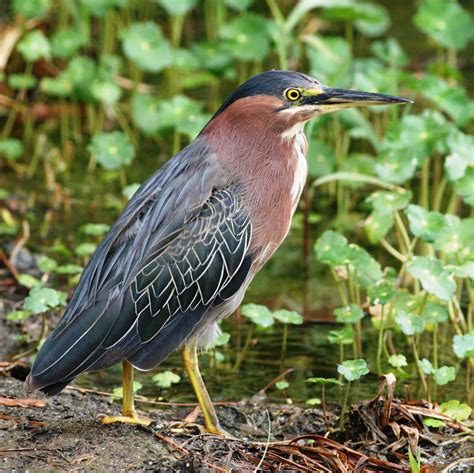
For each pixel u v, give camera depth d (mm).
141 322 9367
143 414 10344
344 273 12531
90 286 9461
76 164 16859
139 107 16562
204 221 9625
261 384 11414
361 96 10156
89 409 10180
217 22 19078
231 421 10367
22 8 17234
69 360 9055
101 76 16828
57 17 19578
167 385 11039
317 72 16344
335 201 15867
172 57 16797
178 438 9266
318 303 13172
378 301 10859
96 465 8664
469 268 11094
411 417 9672
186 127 14898
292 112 10070
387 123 17219
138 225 9641
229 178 9852
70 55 17562
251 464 8867
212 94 18609
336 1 16453
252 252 9914
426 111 13945
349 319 11031
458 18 16531
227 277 9734
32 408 9914
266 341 12328
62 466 8633
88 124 18031
